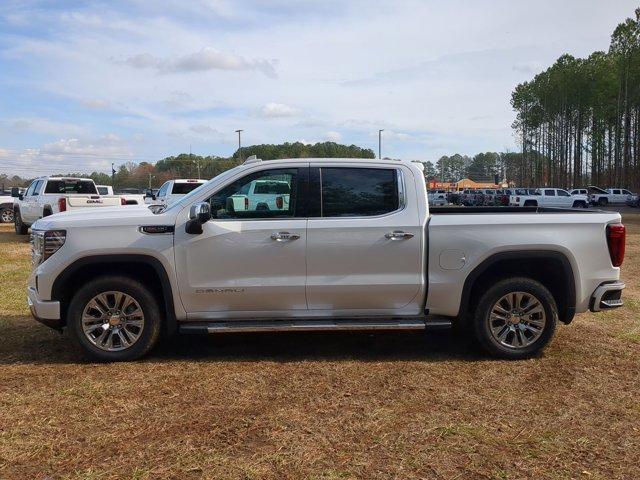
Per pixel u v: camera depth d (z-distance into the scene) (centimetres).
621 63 6544
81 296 500
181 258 502
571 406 421
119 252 499
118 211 532
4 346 561
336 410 409
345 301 517
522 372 495
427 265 516
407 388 454
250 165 519
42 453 341
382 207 520
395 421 391
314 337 605
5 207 2305
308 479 313
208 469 323
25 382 461
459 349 563
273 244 505
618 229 525
